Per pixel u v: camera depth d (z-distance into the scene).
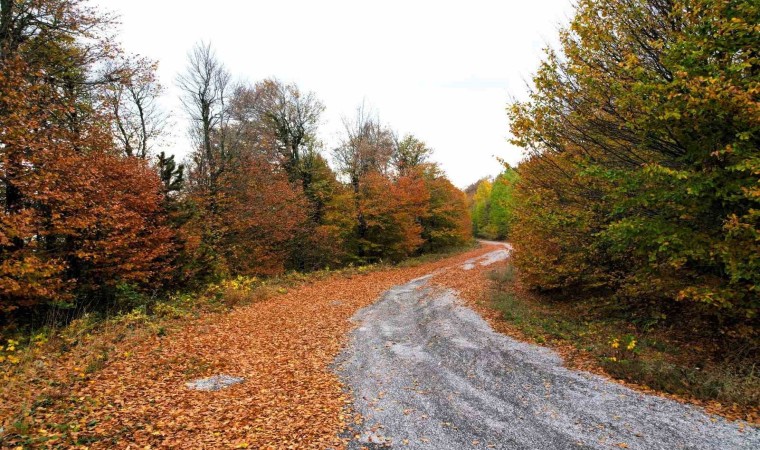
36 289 9.67
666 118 6.21
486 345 9.19
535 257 12.11
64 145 11.02
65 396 6.16
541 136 9.23
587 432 5.11
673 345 8.16
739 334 7.21
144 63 14.10
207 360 8.38
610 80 7.54
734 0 5.90
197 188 21.64
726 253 6.01
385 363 8.48
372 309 14.81
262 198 23.05
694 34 6.35
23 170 9.82
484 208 74.19
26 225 9.38
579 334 9.33
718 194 6.01
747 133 5.66
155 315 11.65
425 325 11.77
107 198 12.24
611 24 7.71
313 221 28.09
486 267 25.34
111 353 8.32
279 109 29.45
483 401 6.25
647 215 7.82
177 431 5.33
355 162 32.03
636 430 5.07
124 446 4.87
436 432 5.34
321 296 17.28
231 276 19.25
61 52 12.65
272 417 5.88
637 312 10.23
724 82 5.76
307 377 7.71
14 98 9.50
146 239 13.56
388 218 31.42
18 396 5.94
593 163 8.45
